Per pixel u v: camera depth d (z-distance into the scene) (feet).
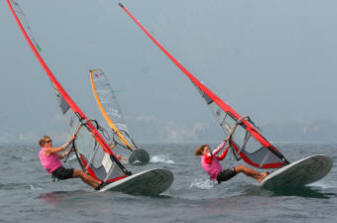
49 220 91.71
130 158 276.82
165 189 128.88
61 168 128.16
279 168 138.62
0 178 196.44
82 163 139.54
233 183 157.69
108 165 133.49
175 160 359.46
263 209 102.06
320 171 132.26
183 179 181.57
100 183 133.28
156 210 102.17
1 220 91.97
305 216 93.76
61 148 130.72
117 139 278.26
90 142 137.80
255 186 144.36
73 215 96.43
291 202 110.63
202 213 98.37
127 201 113.91
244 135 144.25
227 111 150.51
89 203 111.04
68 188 148.87
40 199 119.55
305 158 121.80
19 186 159.53
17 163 336.29
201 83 159.12
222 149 146.92
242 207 105.29
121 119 285.64
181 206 107.55
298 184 138.72
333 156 431.02
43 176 207.31
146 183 125.39
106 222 89.71
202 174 209.87
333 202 110.32
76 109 142.20
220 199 118.93
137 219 92.32
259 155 141.69
